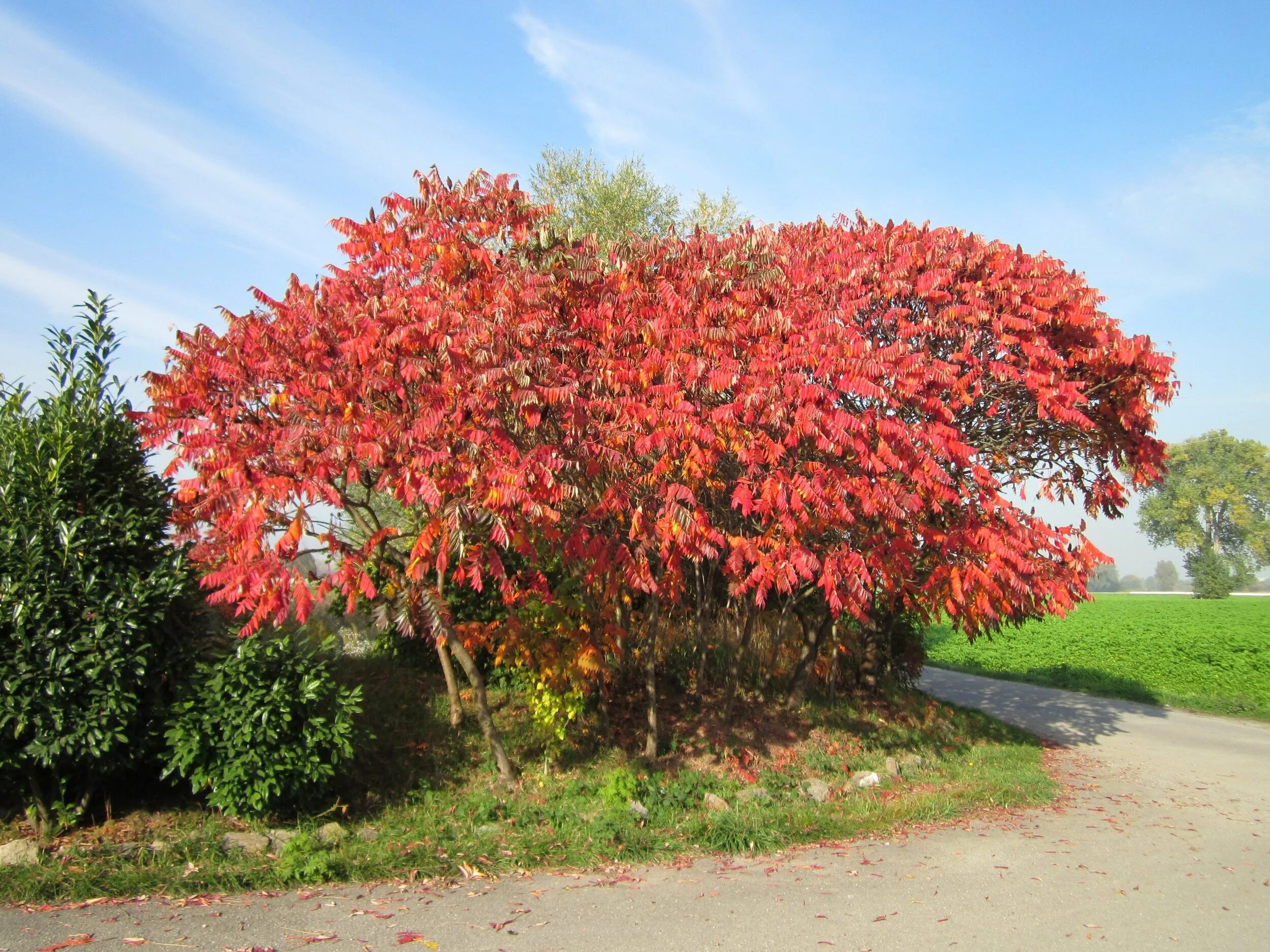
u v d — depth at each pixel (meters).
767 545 7.67
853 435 7.49
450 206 7.57
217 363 6.17
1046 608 9.45
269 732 6.26
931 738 11.77
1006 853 6.83
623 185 16.81
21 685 5.66
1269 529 68.00
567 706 8.20
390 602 7.41
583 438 6.88
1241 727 15.27
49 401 6.52
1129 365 9.51
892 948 4.80
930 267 8.99
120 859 5.59
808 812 7.64
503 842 6.47
